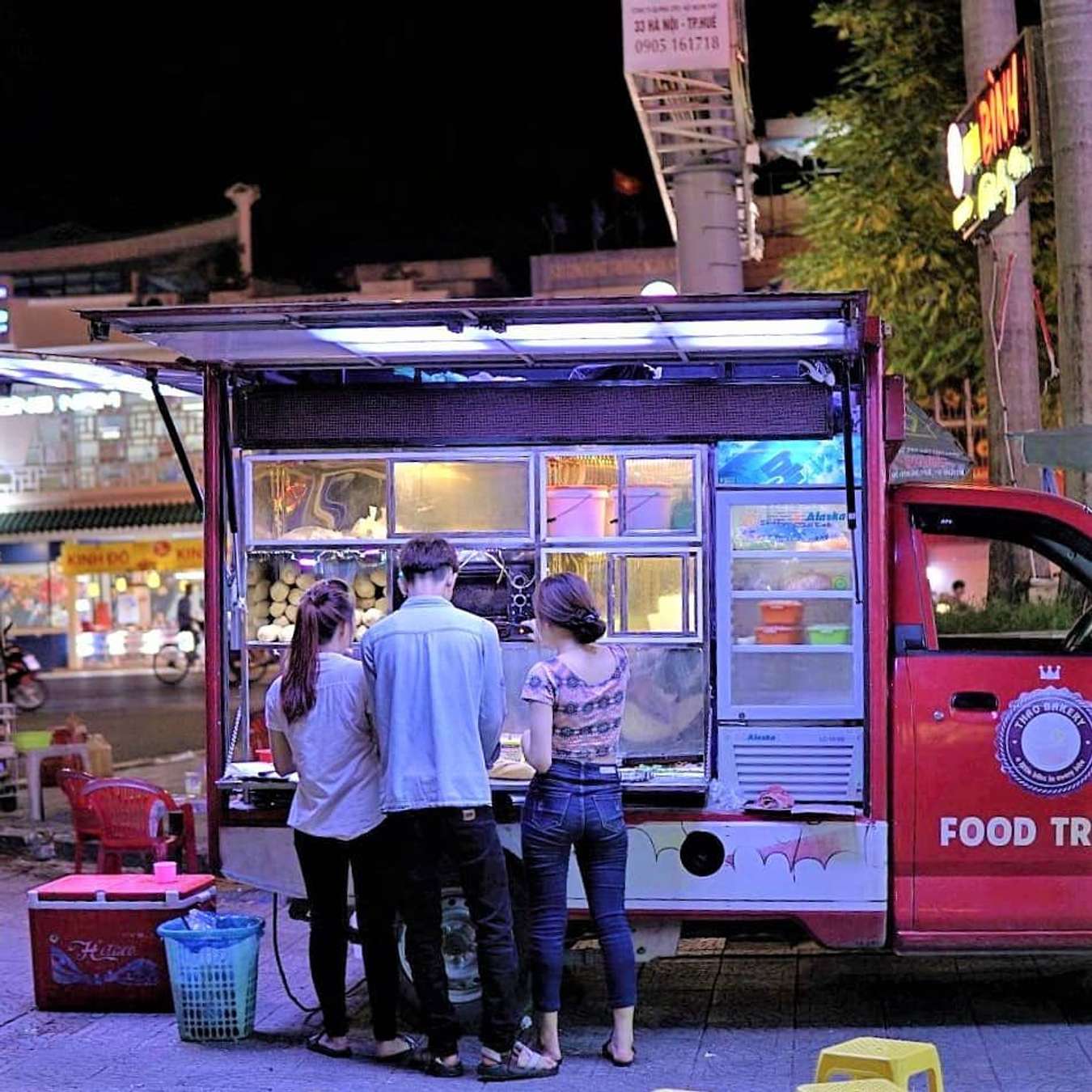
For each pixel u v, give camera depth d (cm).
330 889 603
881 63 1845
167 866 670
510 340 604
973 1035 624
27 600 3381
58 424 3250
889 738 623
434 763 572
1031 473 1321
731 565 646
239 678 670
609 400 648
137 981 663
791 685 641
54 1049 616
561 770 579
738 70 1324
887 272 1834
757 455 646
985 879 619
